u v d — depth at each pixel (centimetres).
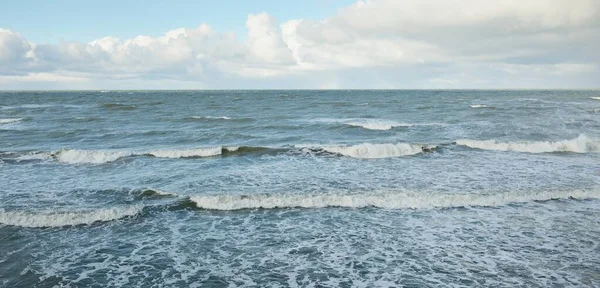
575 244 775
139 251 766
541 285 628
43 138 2100
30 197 1062
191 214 965
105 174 1334
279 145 1845
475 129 2330
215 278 664
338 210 988
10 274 671
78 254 752
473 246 773
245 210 994
